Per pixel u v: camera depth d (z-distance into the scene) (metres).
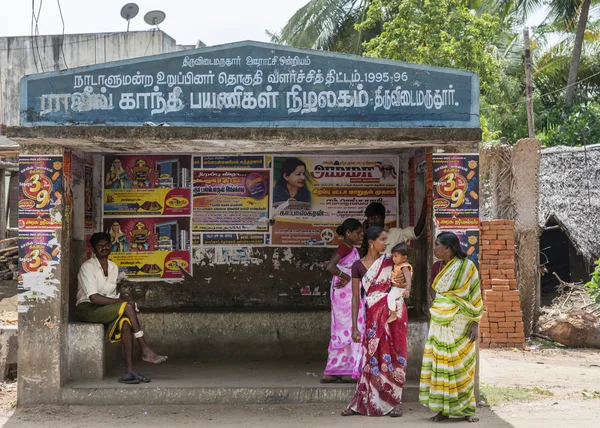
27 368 6.88
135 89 6.84
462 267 6.34
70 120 6.82
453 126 6.86
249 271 8.86
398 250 6.57
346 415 6.54
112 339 7.25
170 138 6.64
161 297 8.81
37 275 6.87
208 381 7.27
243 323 8.62
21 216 6.85
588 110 22.14
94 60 20.50
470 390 6.38
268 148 7.49
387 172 8.79
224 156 8.77
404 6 15.63
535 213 11.45
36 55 20.75
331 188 8.81
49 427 6.17
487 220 10.88
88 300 7.42
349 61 6.85
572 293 12.38
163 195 8.74
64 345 7.04
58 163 6.87
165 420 6.39
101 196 8.65
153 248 8.75
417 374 7.29
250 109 6.82
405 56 15.58
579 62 23.88
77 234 7.85
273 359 8.59
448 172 6.93
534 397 7.43
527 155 11.45
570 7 23.31
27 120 6.83
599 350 10.62
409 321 7.34
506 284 10.77
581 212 13.81
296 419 6.42
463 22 15.80
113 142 6.82
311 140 6.68
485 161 11.58
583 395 7.55
